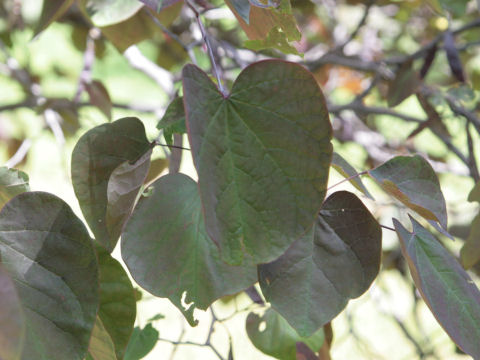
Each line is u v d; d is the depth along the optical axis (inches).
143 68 48.9
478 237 25.0
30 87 66.1
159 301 59.4
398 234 22.3
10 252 20.9
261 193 20.1
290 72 20.2
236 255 19.7
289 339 26.6
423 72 42.3
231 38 56.5
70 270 21.0
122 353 22.4
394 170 23.0
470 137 42.3
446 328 21.7
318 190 20.1
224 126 20.1
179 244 22.0
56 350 20.5
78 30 57.0
